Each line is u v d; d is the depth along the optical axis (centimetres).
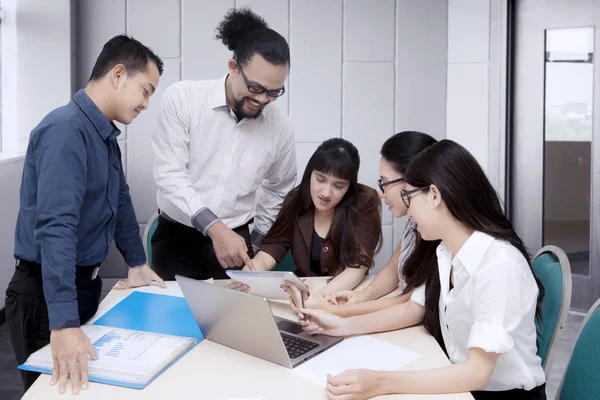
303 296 171
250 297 131
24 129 366
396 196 182
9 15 358
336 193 219
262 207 256
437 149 144
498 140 389
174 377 131
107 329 156
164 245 247
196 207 214
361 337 158
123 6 370
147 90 166
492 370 131
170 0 370
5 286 340
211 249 245
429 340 157
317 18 377
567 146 397
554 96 393
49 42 361
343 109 385
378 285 199
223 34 211
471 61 385
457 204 141
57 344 134
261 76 197
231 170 234
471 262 142
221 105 225
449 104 389
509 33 394
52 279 139
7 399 263
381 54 382
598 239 385
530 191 402
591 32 377
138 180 380
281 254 238
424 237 150
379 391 123
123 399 120
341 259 221
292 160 251
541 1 387
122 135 376
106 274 383
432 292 161
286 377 131
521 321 142
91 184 161
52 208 144
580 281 394
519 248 144
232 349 148
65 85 363
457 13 383
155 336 151
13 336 164
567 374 145
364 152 388
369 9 379
